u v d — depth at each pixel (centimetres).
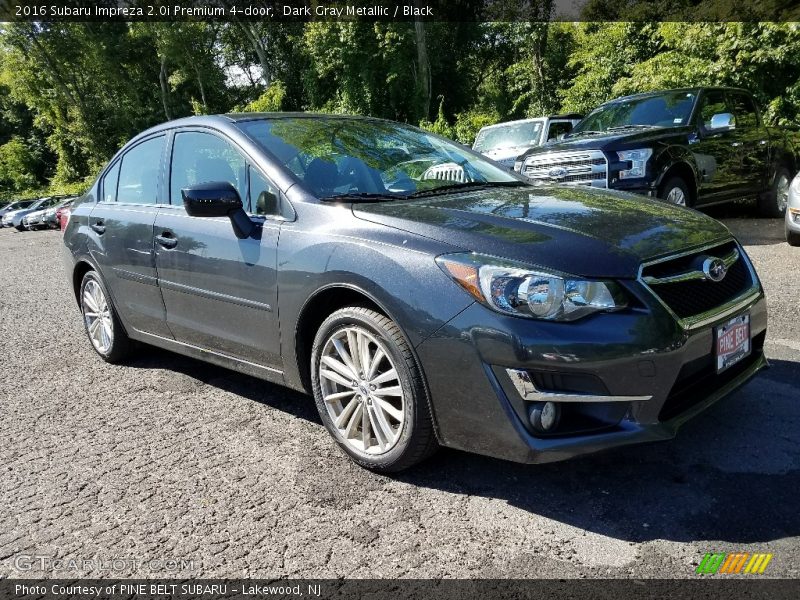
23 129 5325
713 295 253
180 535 237
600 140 710
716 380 259
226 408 362
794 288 523
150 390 399
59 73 3716
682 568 199
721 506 231
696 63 1278
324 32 2469
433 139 397
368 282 254
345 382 279
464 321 229
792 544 207
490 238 241
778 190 925
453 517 238
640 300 227
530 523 230
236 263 312
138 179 405
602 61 1775
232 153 335
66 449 318
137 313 402
